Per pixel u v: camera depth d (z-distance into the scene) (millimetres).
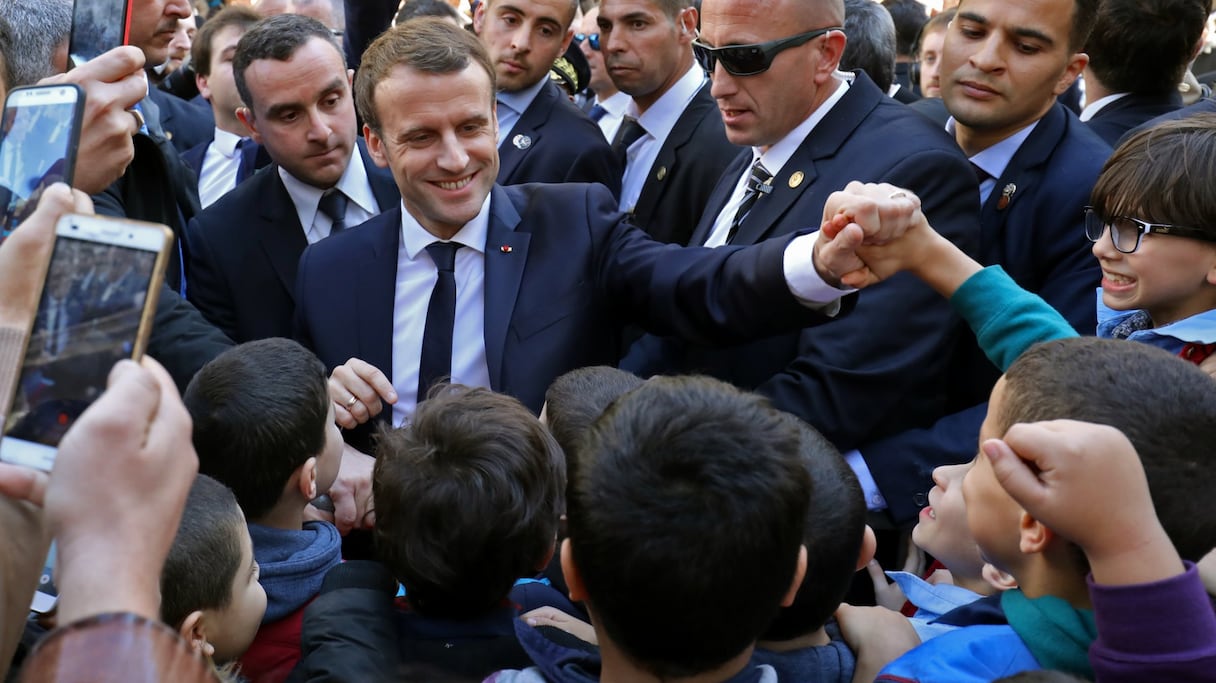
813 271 2051
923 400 2615
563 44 3920
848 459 2555
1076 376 1357
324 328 2578
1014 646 1394
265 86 2957
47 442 973
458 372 2527
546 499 1691
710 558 1188
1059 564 1355
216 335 2678
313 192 3098
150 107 3074
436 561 1605
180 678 827
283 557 1979
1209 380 1355
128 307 979
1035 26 2648
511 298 2504
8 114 1352
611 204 2631
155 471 873
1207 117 2088
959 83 2756
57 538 848
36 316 991
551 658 1416
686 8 3826
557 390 2078
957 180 2580
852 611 1703
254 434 2008
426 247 2562
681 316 2367
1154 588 1133
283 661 1895
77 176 1784
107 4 1831
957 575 2070
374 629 1604
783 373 2580
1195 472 1298
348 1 4125
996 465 1183
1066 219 2711
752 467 1218
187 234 3082
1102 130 3352
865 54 3855
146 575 852
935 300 2535
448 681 1567
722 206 3109
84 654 797
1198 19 3305
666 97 3900
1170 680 1129
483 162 2475
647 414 1267
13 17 2248
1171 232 1979
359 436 2615
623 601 1216
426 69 2393
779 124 2750
